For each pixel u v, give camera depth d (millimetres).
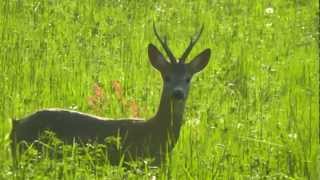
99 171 13680
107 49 22422
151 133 14805
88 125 14766
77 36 23375
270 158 15078
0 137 15422
